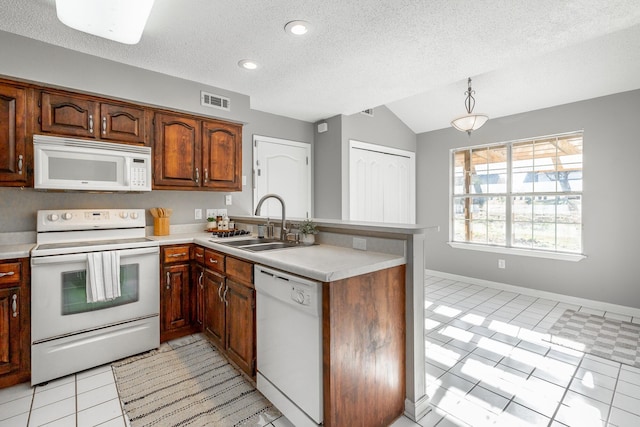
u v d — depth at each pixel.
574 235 3.63
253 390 1.99
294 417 1.58
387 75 2.78
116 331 2.33
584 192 3.51
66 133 2.35
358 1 1.77
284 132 4.06
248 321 1.94
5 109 2.14
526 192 4.00
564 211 3.70
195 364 2.29
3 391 1.96
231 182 3.25
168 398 1.90
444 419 1.73
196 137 3.00
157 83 2.71
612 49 2.75
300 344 1.54
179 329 2.69
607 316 3.21
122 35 1.91
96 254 2.21
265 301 1.80
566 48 2.80
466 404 1.85
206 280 2.54
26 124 2.21
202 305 2.63
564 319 3.13
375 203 4.43
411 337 1.77
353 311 1.50
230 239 2.73
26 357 2.04
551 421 1.70
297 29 2.06
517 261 4.04
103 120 2.50
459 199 4.66
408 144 4.93
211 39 2.19
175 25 2.02
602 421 1.69
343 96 3.34
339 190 4.02
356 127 4.16
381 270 1.64
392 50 2.33
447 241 4.71
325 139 4.20
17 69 2.12
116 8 1.66
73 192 2.70
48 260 2.05
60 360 2.10
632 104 3.20
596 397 1.90
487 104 3.91
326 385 1.42
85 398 1.90
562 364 2.28
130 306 2.39
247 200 3.73
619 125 3.28
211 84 3.00
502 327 2.95
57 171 2.27
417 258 1.79
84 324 2.19
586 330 2.87
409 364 1.78
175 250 2.66
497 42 2.22
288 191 4.10
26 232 2.49
